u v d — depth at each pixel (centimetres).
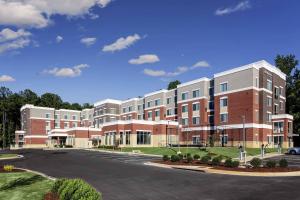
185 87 8106
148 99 9650
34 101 15250
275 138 6569
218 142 6844
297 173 2470
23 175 2353
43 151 6550
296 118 7394
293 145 7212
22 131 12325
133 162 3644
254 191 1756
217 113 6944
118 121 7325
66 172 2692
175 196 1664
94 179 2278
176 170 2798
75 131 8975
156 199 1597
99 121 11294
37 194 1628
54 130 10081
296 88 7944
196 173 2567
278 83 7062
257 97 6394
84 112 12912
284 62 8619
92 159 4094
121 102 11075
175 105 8688
